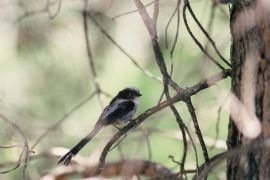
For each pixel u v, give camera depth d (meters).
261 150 7.16
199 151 12.45
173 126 12.43
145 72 9.41
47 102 13.12
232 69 7.67
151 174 10.17
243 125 7.13
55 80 13.22
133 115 11.53
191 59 11.83
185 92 7.71
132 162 10.05
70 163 10.99
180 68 11.63
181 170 8.07
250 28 7.27
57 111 13.09
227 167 7.55
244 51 7.45
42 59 13.12
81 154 13.65
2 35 12.83
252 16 7.27
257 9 7.24
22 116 12.63
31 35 12.95
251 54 7.32
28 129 12.38
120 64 12.87
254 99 7.23
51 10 12.79
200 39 11.86
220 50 10.84
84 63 13.12
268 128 7.12
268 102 7.14
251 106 7.21
